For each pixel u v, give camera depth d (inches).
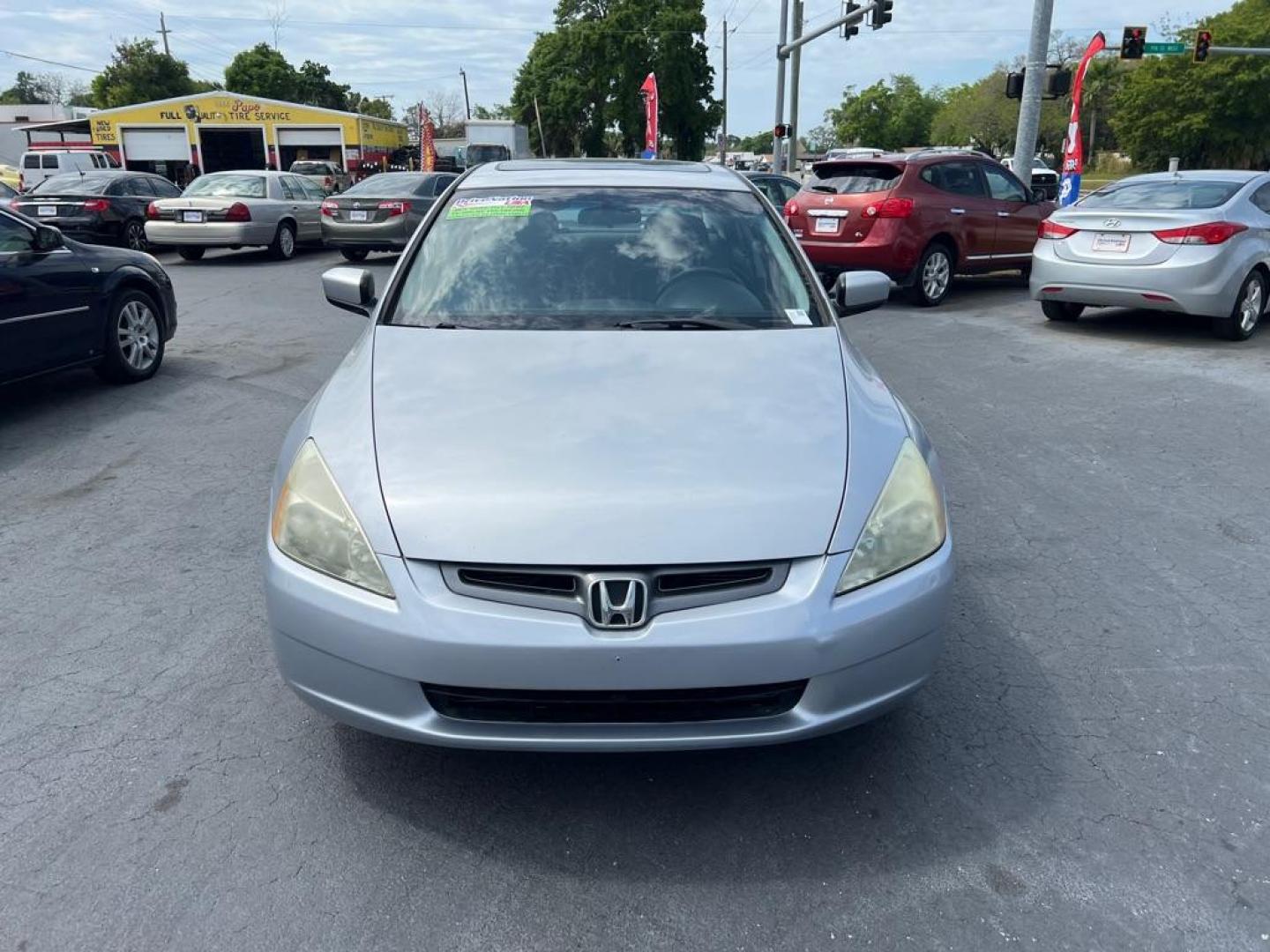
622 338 130.0
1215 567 172.6
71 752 117.6
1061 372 316.5
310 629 99.7
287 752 118.0
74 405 273.6
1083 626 151.2
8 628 147.8
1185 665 140.1
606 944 90.7
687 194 165.5
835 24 1013.2
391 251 715.4
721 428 110.3
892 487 106.3
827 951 90.0
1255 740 122.3
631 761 117.3
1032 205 501.7
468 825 106.0
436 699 97.9
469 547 96.0
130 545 179.3
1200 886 97.9
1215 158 2098.9
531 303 141.0
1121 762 117.8
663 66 2177.7
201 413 266.1
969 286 532.1
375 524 99.3
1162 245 349.7
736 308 141.9
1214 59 1974.7
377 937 91.1
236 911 93.7
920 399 283.9
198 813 107.3
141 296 297.3
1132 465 225.5
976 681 135.6
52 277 257.3
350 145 1884.8
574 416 111.9
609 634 94.0
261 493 206.2
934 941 91.1
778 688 97.5
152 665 137.7
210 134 1924.2
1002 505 201.5
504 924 92.9
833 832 105.4
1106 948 90.4
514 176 170.6
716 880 98.5
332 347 361.7
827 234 456.4
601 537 96.0
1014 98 659.4
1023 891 97.2
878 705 101.6
